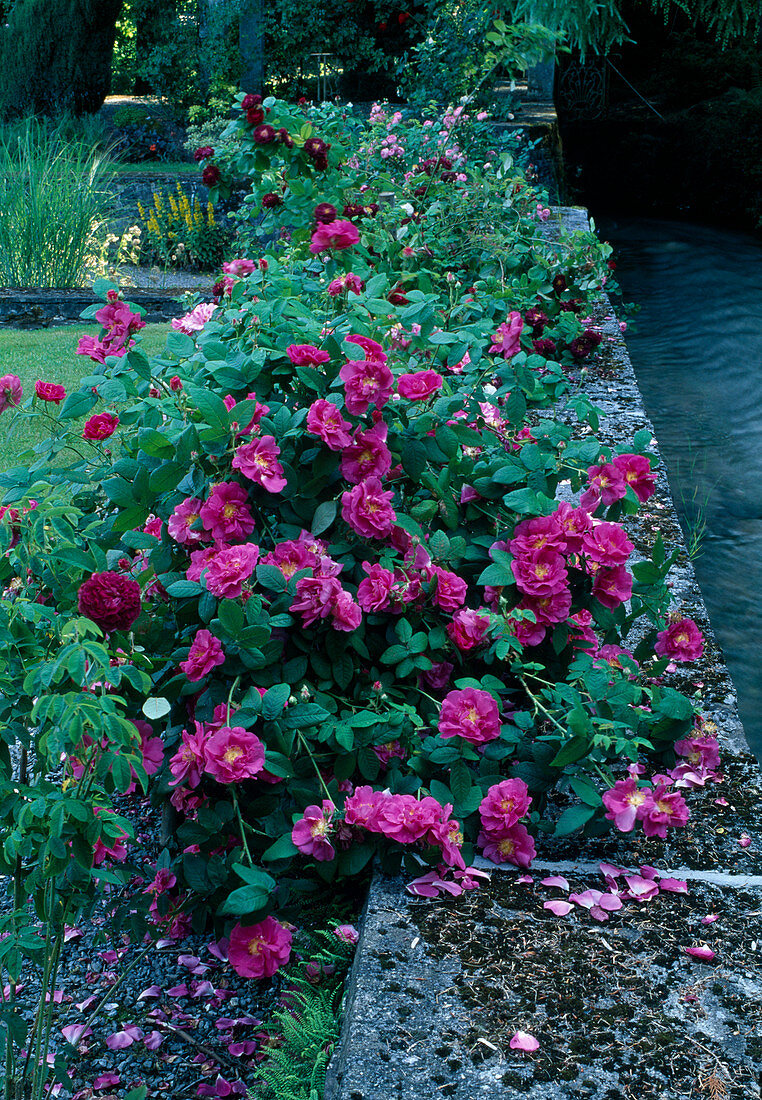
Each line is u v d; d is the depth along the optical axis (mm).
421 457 2135
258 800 1776
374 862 1792
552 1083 1285
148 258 9961
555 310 4789
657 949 1529
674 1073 1302
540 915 1610
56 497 1650
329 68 13961
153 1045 1816
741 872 1722
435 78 9133
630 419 3783
